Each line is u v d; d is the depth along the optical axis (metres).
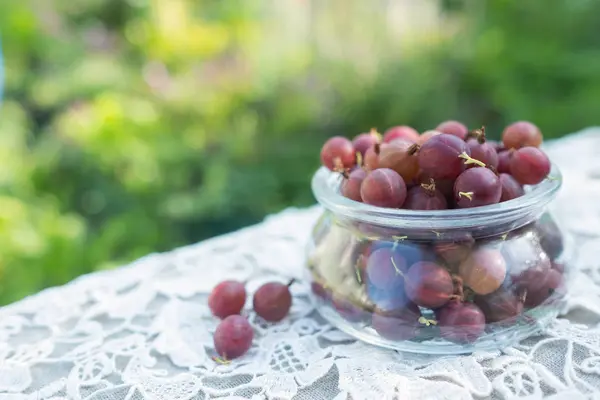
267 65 1.33
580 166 0.55
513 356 0.34
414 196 0.34
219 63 1.37
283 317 0.39
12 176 1.11
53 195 1.12
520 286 0.34
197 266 0.45
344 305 0.36
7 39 1.35
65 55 1.38
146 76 1.34
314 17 1.40
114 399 0.34
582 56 1.20
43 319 0.40
